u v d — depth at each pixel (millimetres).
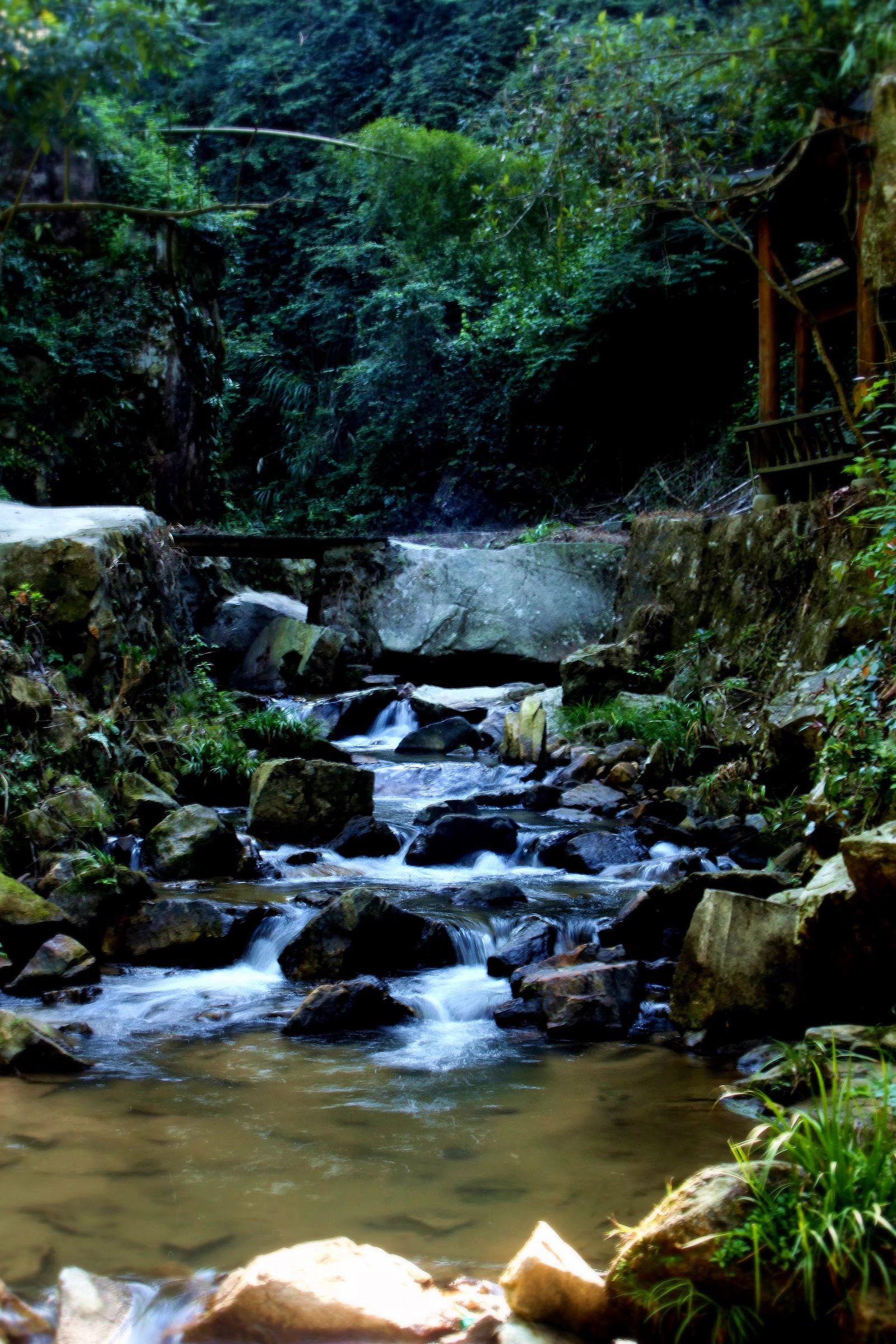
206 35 5953
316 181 14930
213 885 7105
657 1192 3365
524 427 23688
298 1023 4906
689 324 19922
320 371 28609
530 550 16875
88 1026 4879
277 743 10812
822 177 8453
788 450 11156
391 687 15453
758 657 10352
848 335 13336
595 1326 2666
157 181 11680
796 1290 2504
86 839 7160
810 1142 2723
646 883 7414
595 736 11523
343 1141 3736
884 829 4227
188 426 19812
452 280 22906
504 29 13188
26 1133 3783
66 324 17938
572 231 8594
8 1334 2627
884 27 4703
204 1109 4012
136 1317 2721
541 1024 5000
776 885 5785
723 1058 4586
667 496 19891
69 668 8766
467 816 8258
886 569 6301
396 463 26703
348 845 8242
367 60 11258
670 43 6012
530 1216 3221
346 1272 2781
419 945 5859
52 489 17391
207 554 16516
